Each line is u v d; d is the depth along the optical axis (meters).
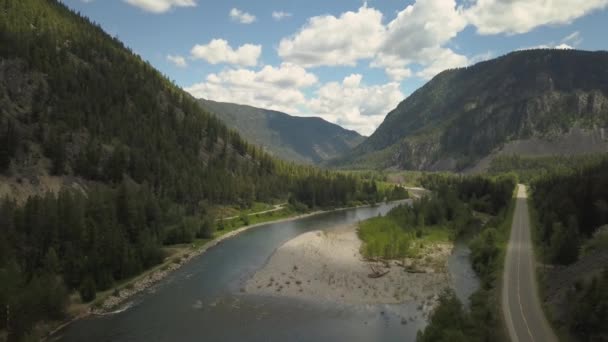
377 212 189.62
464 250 102.94
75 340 53.25
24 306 52.22
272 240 119.44
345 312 63.09
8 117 118.44
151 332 56.00
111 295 68.31
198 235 117.44
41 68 150.38
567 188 116.19
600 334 43.94
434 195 166.00
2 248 63.72
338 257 94.56
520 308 54.81
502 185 174.50
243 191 171.62
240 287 74.75
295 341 53.66
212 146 198.88
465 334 44.56
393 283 75.88
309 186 196.00
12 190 97.50
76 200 87.62
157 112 188.38
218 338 54.44
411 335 55.28
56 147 116.38
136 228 94.75
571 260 73.25
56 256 68.50
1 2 192.62
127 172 135.62
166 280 79.38
